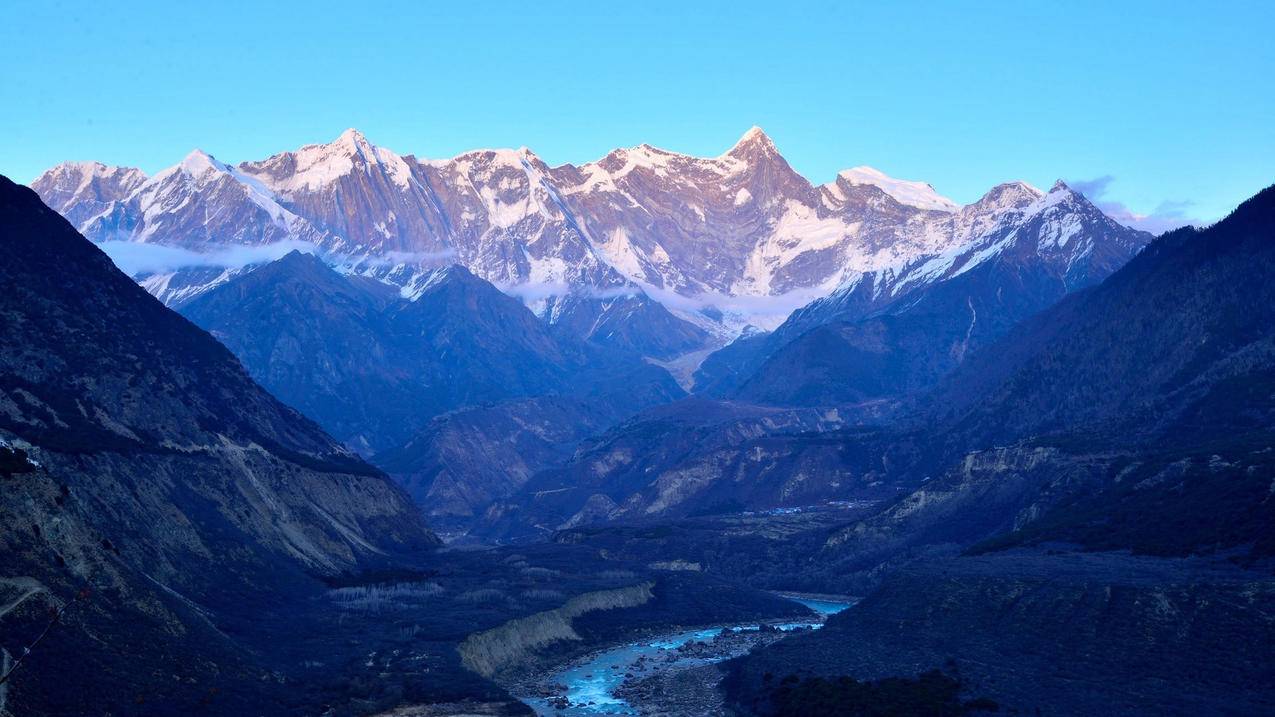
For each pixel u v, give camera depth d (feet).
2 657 462.60
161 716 491.31
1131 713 518.37
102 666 499.92
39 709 453.17
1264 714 495.82
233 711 526.98
